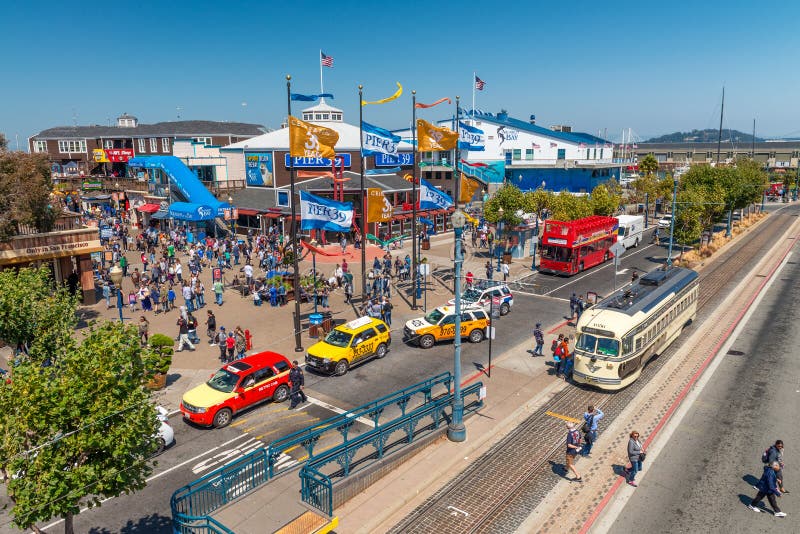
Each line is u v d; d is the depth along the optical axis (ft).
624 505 50.39
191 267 140.36
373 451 57.88
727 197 192.44
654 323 81.00
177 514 42.11
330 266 151.43
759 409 68.80
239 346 84.89
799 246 189.57
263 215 188.96
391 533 46.78
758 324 103.65
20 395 34.45
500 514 49.32
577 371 75.31
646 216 241.96
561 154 315.99
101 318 106.93
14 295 59.57
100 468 37.01
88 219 203.31
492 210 161.38
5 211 99.71
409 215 202.49
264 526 42.60
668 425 65.31
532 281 140.05
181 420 67.46
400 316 110.52
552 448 60.64
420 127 101.71
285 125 247.91
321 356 80.43
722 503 50.39
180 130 299.79
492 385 77.30
